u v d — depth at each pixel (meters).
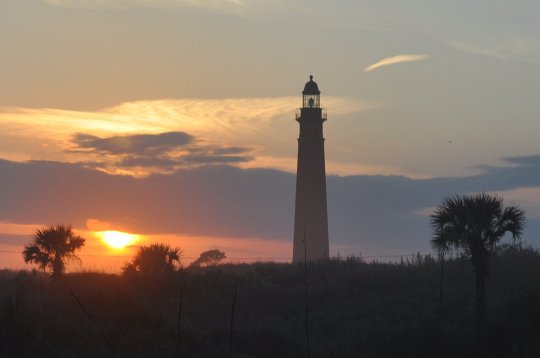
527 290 104.19
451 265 131.62
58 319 70.12
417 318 104.50
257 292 121.69
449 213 93.56
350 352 90.25
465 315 102.44
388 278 127.88
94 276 114.00
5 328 61.69
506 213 93.25
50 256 116.12
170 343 72.88
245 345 83.69
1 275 122.62
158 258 123.38
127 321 75.19
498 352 85.94
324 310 113.94
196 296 116.75
